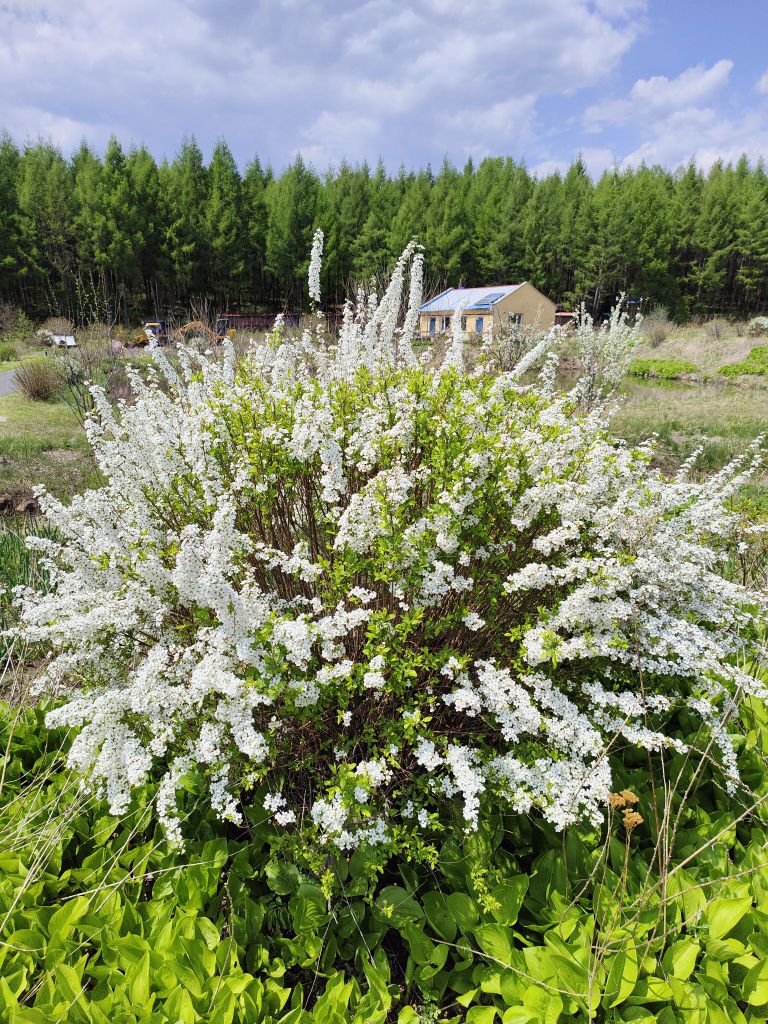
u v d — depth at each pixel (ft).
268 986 6.16
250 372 11.80
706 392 68.39
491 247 154.61
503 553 8.54
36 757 9.45
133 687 7.09
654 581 8.23
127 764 6.94
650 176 194.18
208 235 140.67
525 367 12.69
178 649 7.66
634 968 5.82
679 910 6.63
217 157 156.15
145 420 10.73
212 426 9.73
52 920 6.48
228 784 7.55
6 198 119.03
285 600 9.00
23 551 14.71
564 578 7.66
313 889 7.01
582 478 8.86
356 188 151.12
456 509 7.55
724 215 170.60
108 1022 5.36
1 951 6.04
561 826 6.55
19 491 24.77
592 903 6.77
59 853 7.45
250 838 8.20
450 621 7.83
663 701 7.72
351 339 12.96
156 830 7.73
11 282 112.16
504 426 9.71
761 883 6.96
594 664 8.91
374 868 6.91
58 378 44.73
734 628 9.71
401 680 7.21
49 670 8.64
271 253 138.82
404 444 9.03
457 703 6.99
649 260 160.04
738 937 6.58
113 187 134.10
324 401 9.77
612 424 39.50
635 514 8.24
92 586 8.64
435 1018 6.10
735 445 33.68
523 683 8.32
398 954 7.36
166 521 10.38
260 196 155.22
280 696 7.29
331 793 6.73
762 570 12.30
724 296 185.47
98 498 9.46
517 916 6.79
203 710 7.44
